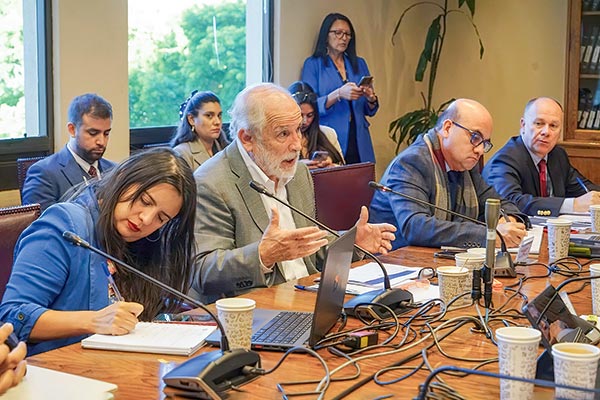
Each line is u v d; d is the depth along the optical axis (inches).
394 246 130.5
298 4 220.4
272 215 93.7
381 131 255.3
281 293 90.3
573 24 225.9
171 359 66.1
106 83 172.2
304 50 224.1
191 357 66.6
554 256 111.0
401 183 129.0
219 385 57.9
